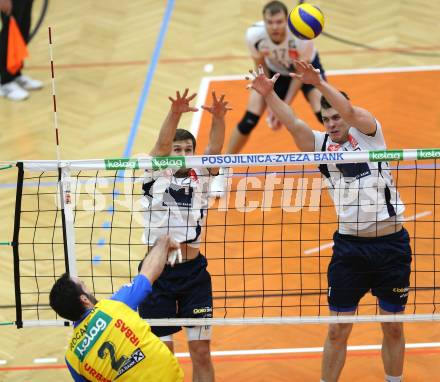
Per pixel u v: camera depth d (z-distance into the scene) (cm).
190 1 3831
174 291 1688
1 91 3241
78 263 2309
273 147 2820
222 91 3152
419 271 2148
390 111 2972
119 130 2972
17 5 3216
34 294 2202
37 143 2920
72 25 3709
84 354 1361
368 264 1692
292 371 1919
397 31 3509
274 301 2147
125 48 3512
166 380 1371
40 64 3441
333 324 1731
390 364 1783
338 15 3644
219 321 1662
